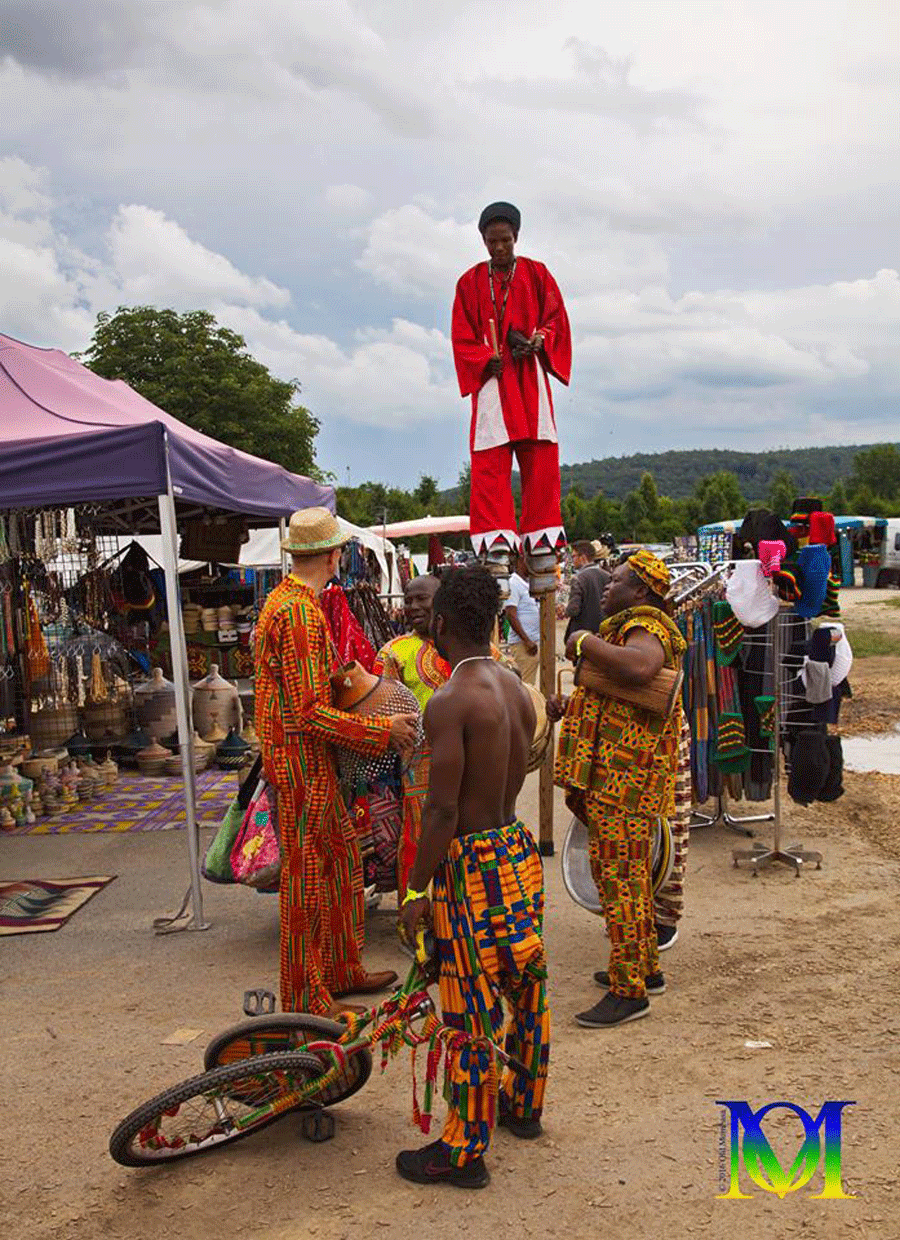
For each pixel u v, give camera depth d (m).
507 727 3.32
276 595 4.44
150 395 33.25
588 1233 3.14
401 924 3.33
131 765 10.66
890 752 10.91
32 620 9.20
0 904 6.43
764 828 7.73
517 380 6.64
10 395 6.87
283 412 35.91
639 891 4.56
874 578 43.50
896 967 5.10
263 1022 3.58
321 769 4.39
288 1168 3.54
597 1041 4.39
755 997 4.80
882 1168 3.41
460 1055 3.32
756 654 6.99
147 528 11.38
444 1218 3.24
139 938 5.84
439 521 23.28
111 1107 3.98
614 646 4.42
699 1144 3.59
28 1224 3.28
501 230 6.38
